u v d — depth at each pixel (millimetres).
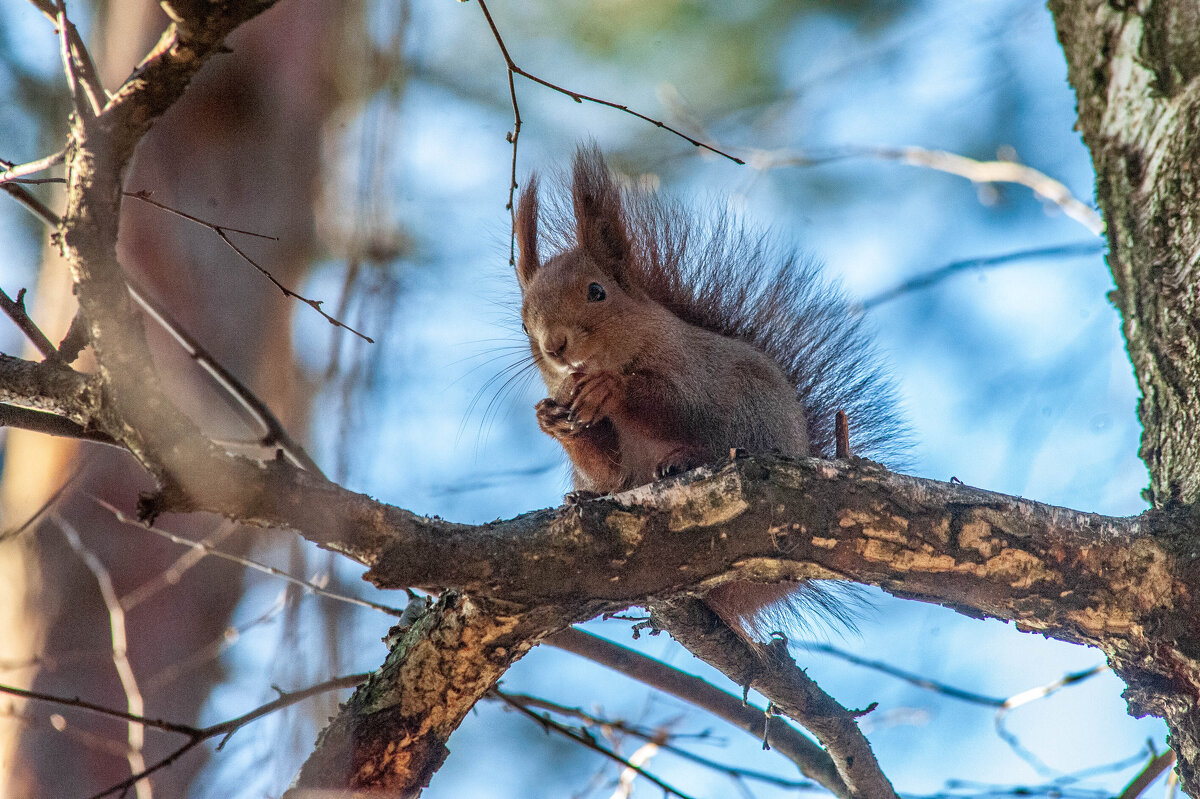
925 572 9453
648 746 9648
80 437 9430
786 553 9445
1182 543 9453
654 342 9648
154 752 9812
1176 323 9461
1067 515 9461
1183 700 9461
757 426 9641
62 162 9391
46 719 9805
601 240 9680
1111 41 9430
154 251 9867
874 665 9656
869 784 9586
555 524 9430
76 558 9859
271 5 9352
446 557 9406
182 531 9883
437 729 9453
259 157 9898
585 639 9609
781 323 9742
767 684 9562
